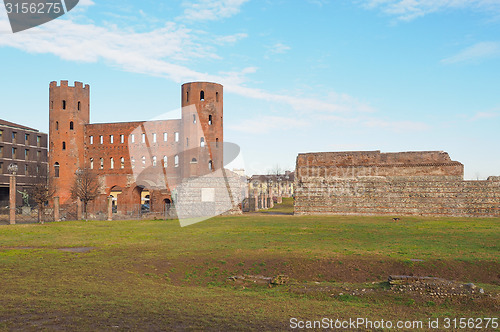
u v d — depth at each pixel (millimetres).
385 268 31578
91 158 101562
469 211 76688
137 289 24766
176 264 32156
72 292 22875
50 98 101938
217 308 21031
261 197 110188
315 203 83875
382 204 81188
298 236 47031
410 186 80312
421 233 49375
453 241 42375
